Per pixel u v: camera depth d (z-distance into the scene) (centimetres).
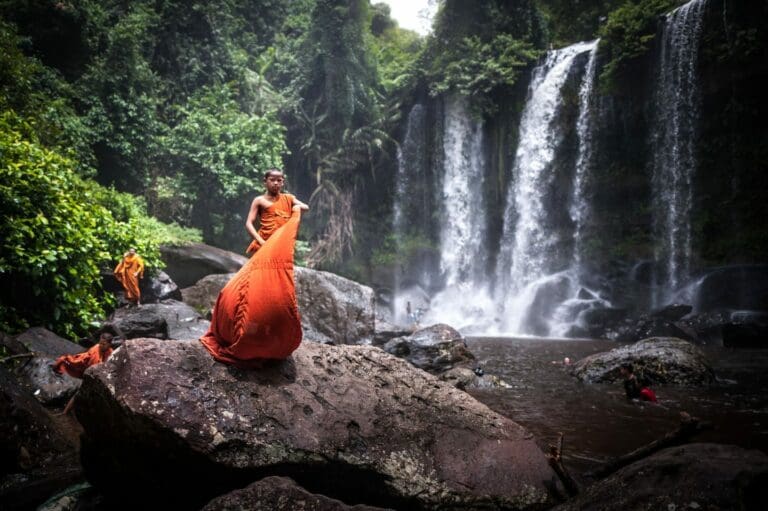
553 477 405
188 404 333
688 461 332
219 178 2012
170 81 2194
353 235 2695
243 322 359
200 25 2353
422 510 362
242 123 2139
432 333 1154
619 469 385
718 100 2078
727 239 2084
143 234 1347
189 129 2025
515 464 401
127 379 334
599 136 2405
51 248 836
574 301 2212
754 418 670
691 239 2158
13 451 462
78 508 380
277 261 370
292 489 318
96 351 671
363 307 1293
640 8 2239
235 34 2777
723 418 672
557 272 2459
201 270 1630
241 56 2512
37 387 654
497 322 2367
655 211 2294
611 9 2750
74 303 909
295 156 2734
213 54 2355
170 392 334
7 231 792
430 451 388
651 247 2266
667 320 1706
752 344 1454
